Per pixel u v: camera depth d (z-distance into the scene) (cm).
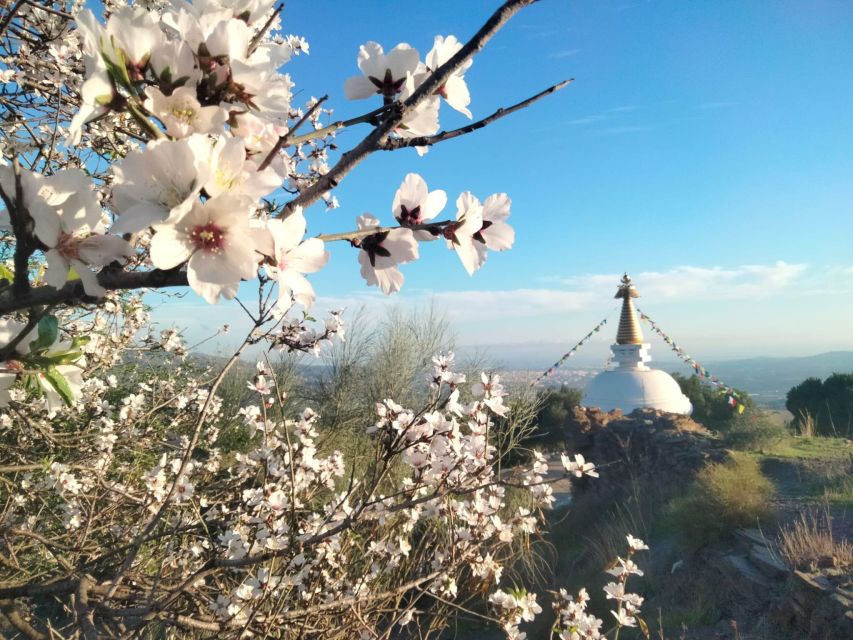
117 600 253
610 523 922
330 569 302
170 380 584
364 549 352
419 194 116
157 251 70
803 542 602
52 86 321
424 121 106
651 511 901
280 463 314
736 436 1077
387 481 353
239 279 71
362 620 251
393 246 108
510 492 656
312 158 358
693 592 667
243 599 245
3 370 114
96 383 448
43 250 74
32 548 348
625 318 2111
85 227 77
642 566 751
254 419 359
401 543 312
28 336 115
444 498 296
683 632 592
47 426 383
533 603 291
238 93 81
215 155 72
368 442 718
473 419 286
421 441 234
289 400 893
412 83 106
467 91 112
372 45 108
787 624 533
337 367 971
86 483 359
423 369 977
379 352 988
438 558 314
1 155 261
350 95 109
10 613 186
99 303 76
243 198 70
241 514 303
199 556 329
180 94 75
